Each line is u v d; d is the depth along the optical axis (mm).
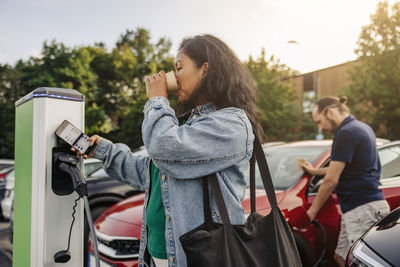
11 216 4551
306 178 3068
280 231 1284
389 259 1725
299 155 3443
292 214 2695
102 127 17500
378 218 2617
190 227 1220
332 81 25453
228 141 1222
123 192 4348
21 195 1675
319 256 2822
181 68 1380
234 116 1278
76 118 1557
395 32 14930
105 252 2760
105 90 20062
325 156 3297
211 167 1213
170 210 1252
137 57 22312
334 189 2801
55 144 1500
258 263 1182
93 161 5328
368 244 1894
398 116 15070
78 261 1575
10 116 19453
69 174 1480
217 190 1213
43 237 1480
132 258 2643
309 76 26469
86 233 3387
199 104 1418
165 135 1167
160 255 1343
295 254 1302
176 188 1245
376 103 15711
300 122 23422
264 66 21750
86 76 19453
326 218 2883
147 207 1417
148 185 1441
